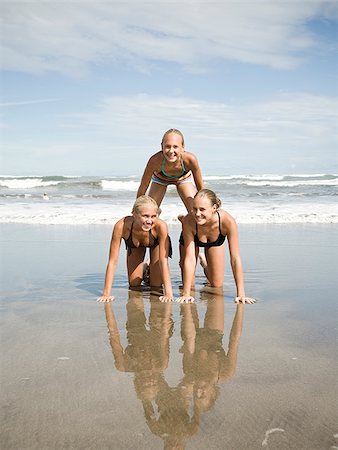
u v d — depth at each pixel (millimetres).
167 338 3199
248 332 3334
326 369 2621
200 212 4508
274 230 9453
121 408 2164
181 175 5785
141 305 4172
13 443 1890
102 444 1887
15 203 14984
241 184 25984
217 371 2602
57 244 7688
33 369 2611
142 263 5098
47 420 2059
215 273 5008
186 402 2225
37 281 5090
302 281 5105
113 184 25938
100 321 3611
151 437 1934
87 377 2508
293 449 1853
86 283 5078
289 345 3037
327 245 7613
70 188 24859
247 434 1954
